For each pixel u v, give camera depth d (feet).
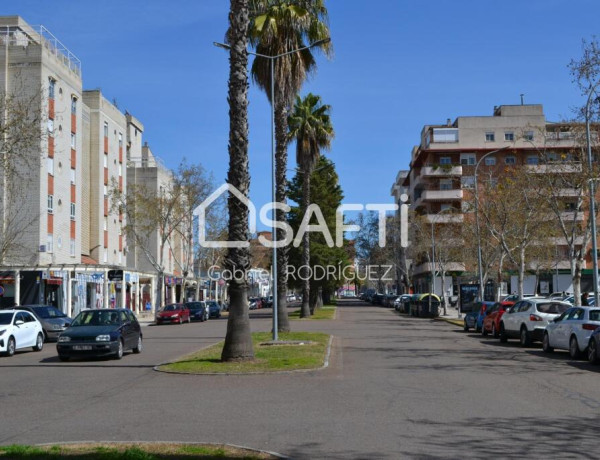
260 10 88.84
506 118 261.24
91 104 182.19
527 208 115.96
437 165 251.80
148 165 268.21
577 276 92.22
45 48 141.08
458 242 179.32
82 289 159.74
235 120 56.75
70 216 156.25
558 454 25.38
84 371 56.29
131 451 23.75
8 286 138.41
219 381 47.16
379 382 46.11
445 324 139.95
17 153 89.30
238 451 24.80
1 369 59.41
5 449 24.50
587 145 85.35
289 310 226.79
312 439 27.78
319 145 138.10
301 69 90.43
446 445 26.76
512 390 42.27
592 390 42.34
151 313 208.85
